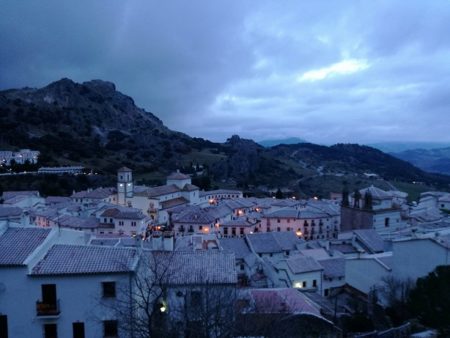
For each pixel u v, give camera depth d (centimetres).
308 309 3834
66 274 2916
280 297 3959
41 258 3067
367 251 7206
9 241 3172
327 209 12262
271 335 2920
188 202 15688
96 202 13600
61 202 14475
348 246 7544
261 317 3120
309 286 5750
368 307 4878
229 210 12581
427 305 4162
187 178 16550
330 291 5847
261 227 11562
